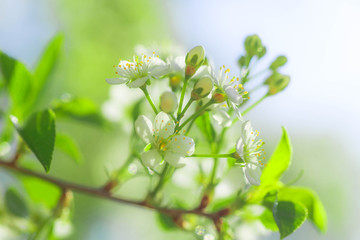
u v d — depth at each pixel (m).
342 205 0.84
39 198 0.38
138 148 0.36
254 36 0.34
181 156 0.31
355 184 0.88
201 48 0.32
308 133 0.92
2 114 0.37
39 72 0.37
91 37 0.83
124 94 0.39
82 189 0.36
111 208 0.69
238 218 0.36
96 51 0.81
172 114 0.32
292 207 0.33
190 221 0.36
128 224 0.68
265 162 0.34
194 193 0.37
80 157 0.37
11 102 0.37
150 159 0.31
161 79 0.36
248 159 0.33
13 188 0.38
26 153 0.36
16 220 0.37
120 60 0.33
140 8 0.88
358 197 0.86
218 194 0.36
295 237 0.76
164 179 0.34
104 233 0.67
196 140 0.34
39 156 0.31
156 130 0.32
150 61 0.33
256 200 0.34
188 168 0.37
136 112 0.37
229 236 0.34
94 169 0.69
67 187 0.36
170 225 0.37
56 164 0.70
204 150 0.37
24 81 0.36
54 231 0.37
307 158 0.88
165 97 0.32
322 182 0.85
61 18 0.86
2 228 0.36
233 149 0.34
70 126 0.70
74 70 0.75
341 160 0.90
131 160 0.35
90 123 0.38
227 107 0.33
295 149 0.88
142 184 0.59
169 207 0.35
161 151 0.31
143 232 0.67
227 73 0.33
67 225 0.37
